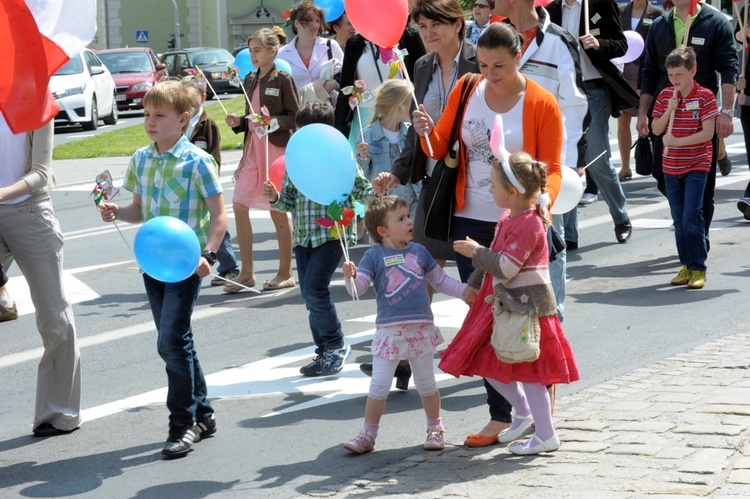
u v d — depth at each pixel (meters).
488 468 11.72
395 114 18.36
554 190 12.15
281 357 17.22
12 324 20.02
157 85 13.31
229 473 12.40
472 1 67.31
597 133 23.72
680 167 20.23
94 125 61.38
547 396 11.95
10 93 11.59
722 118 21.97
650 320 18.03
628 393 13.72
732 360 14.93
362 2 13.95
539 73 14.20
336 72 25.31
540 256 11.70
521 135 12.41
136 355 17.70
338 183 12.88
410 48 21.02
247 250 21.86
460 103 12.80
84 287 22.91
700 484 10.28
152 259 12.16
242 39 127.06
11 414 15.04
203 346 18.00
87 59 63.34
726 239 24.45
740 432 11.67
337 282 22.48
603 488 10.46
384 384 12.69
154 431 14.07
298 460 12.69
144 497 11.80
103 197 13.33
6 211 13.34
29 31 11.48
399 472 11.98
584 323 18.08
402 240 12.88
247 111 21.94
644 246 24.31
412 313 12.64
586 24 19.69
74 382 14.13
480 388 15.14
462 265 13.11
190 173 13.27
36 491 12.14
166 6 129.12
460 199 12.96
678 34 22.36
